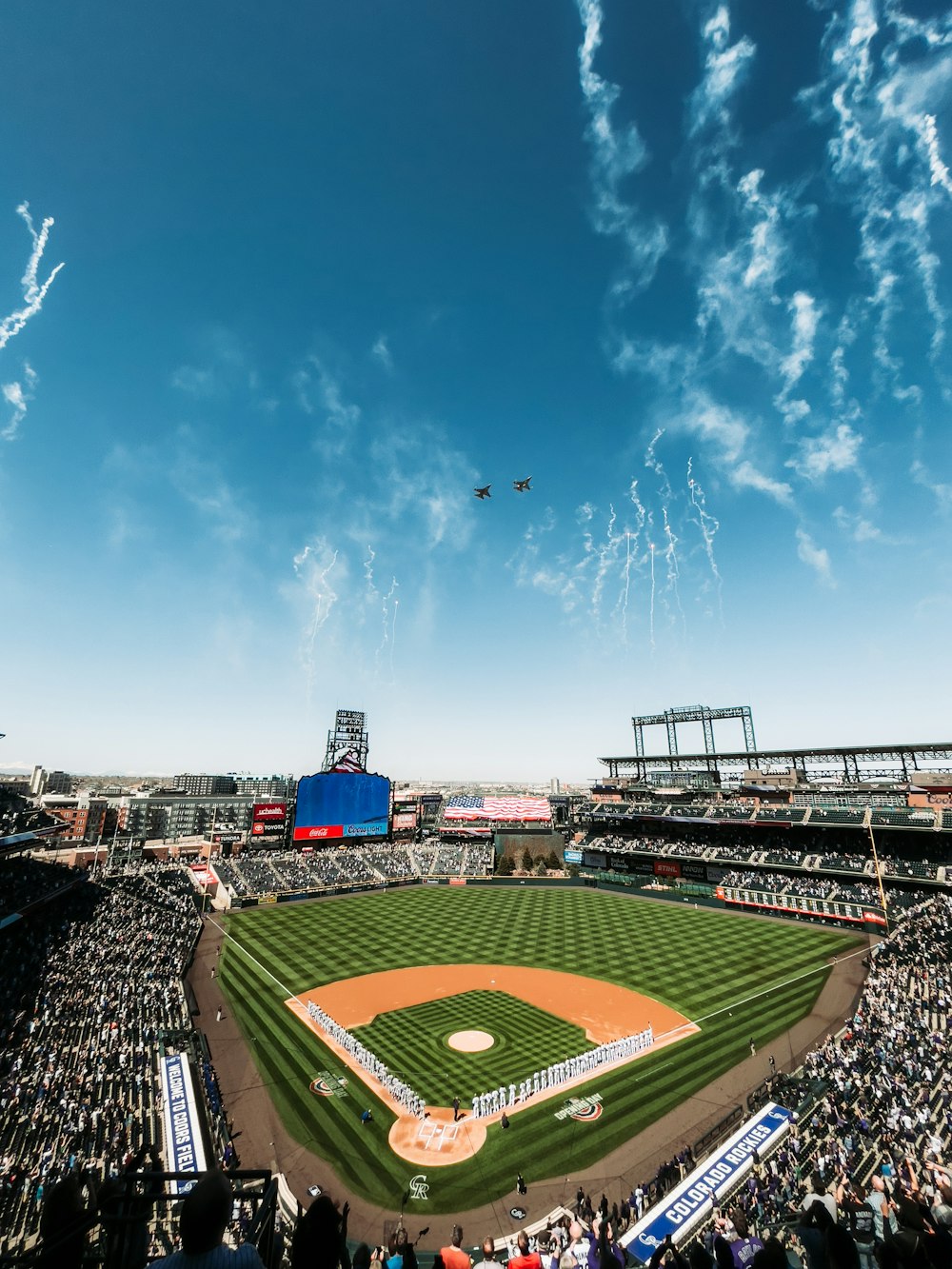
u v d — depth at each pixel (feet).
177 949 201.36
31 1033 130.72
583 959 204.33
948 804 278.26
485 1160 97.96
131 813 562.66
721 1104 113.80
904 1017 139.23
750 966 194.49
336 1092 118.32
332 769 373.61
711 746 394.11
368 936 232.94
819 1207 24.35
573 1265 62.75
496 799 426.92
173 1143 96.78
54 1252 14.19
